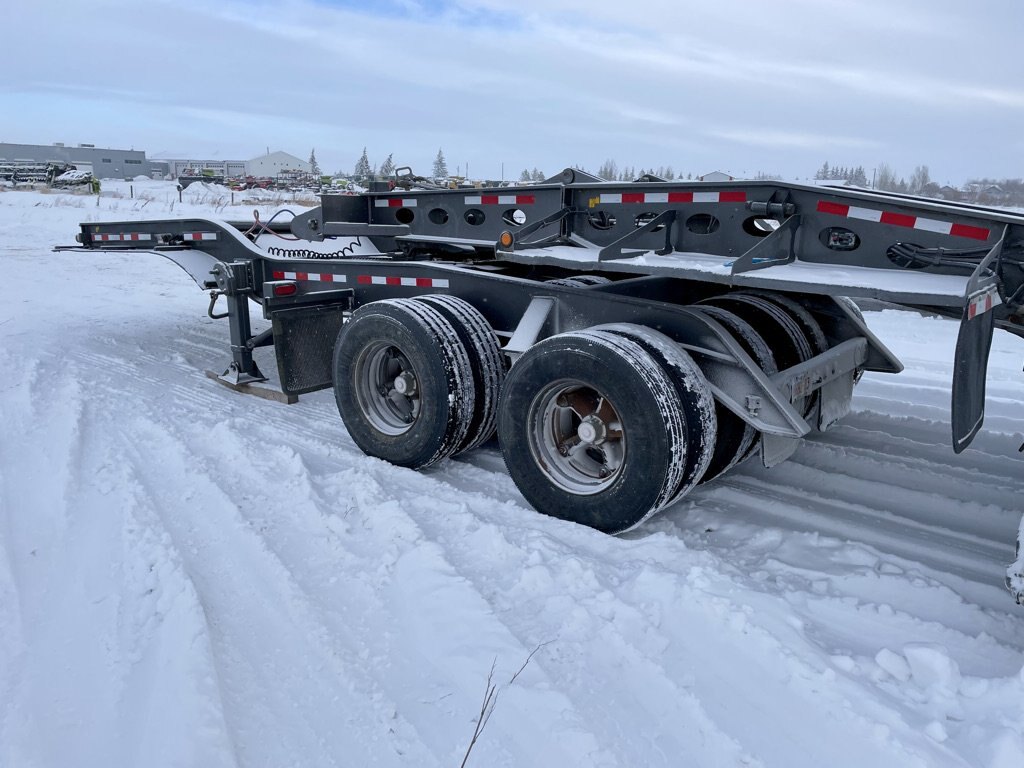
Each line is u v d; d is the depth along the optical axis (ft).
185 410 16.66
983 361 9.17
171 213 72.64
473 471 13.48
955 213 9.68
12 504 11.74
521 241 13.47
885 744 6.69
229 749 6.70
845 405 14.08
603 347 10.32
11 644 8.27
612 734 6.98
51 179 147.74
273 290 15.10
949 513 11.89
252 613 8.93
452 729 7.07
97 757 6.63
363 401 13.87
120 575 9.57
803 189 10.87
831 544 10.71
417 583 9.45
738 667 7.83
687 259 11.70
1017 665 8.00
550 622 8.70
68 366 20.39
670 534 11.16
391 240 18.38
